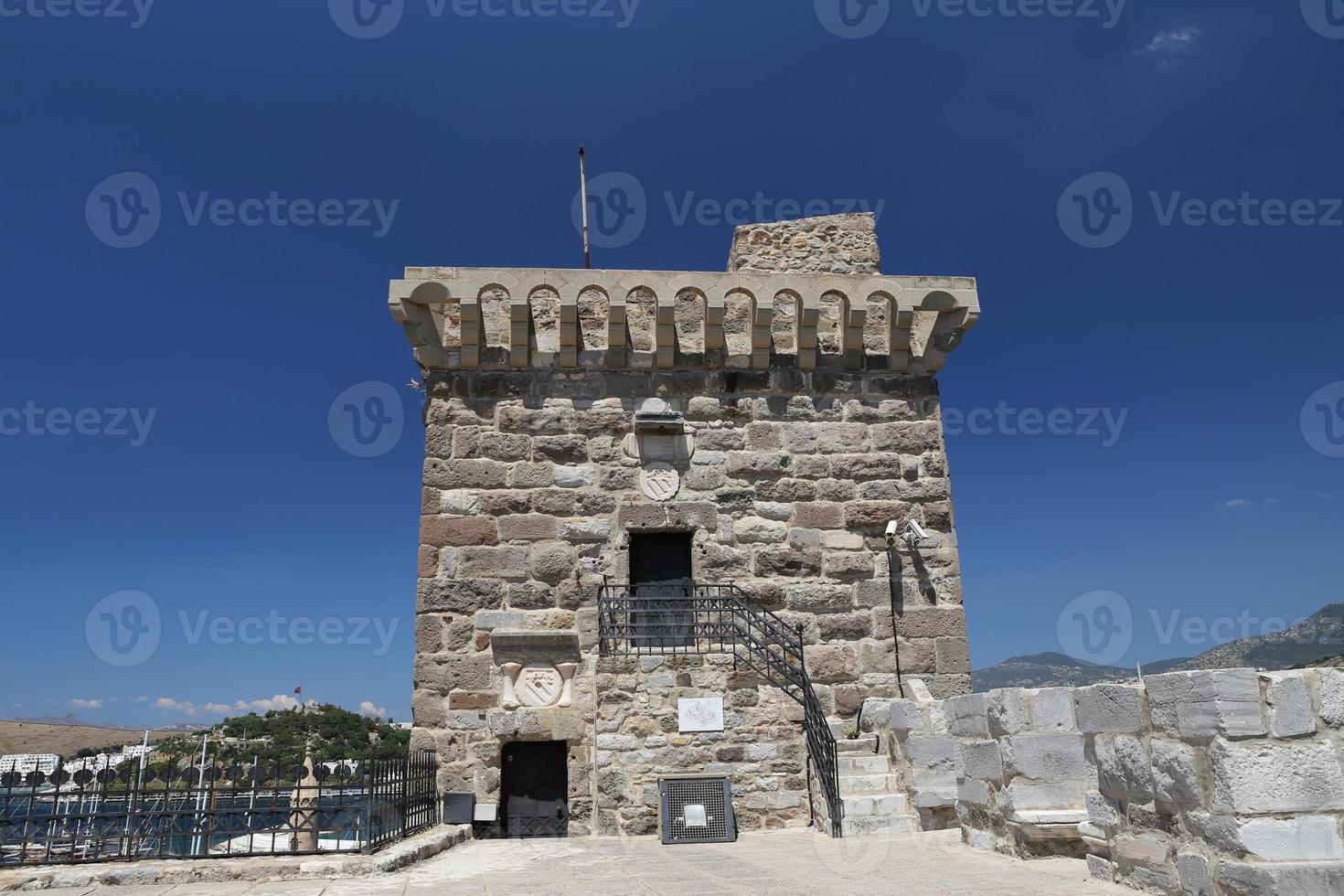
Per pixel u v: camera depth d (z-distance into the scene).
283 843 12.10
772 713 13.57
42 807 9.34
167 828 9.38
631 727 13.31
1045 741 8.65
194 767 9.62
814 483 16.05
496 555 15.11
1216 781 5.61
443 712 14.29
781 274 16.28
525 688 14.43
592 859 10.40
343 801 9.82
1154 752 6.32
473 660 14.56
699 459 15.93
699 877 8.75
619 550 15.34
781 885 8.05
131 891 8.27
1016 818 8.41
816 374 16.56
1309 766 5.46
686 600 14.23
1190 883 5.88
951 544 15.99
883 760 13.00
